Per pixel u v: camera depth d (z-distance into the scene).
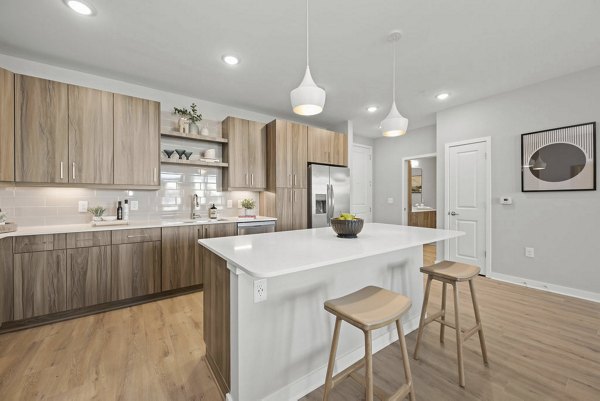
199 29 2.16
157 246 2.85
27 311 2.22
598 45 2.39
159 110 3.09
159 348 1.95
